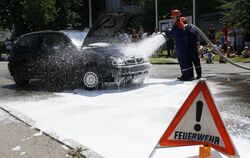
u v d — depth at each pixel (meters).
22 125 7.16
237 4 23.36
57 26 38.97
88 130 6.72
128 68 10.50
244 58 19.59
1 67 19.11
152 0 41.12
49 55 11.52
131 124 7.04
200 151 4.77
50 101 9.38
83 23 47.41
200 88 4.70
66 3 39.53
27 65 12.06
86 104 8.79
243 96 9.54
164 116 7.52
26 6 31.17
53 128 6.87
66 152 5.59
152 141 6.02
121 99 9.27
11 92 11.09
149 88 10.71
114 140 6.12
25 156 5.47
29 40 12.18
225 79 12.66
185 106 4.75
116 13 11.23
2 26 35.78
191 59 12.01
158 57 22.50
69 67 11.02
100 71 10.52
